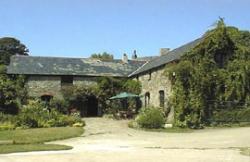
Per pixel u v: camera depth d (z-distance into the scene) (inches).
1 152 730.8
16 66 1827.0
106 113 1806.1
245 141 867.4
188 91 1290.6
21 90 1717.5
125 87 1831.9
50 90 1803.6
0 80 1528.1
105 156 666.2
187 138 967.6
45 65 1878.7
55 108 1739.7
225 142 862.5
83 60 2011.6
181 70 1298.0
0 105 1478.8
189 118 1248.2
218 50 1348.4
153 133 1115.3
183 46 1632.6
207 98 1294.3
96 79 1865.2
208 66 1322.6
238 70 1331.2
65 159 633.6
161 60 1648.6
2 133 1099.3
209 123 1268.5
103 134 1107.9
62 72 1834.4
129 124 1334.9
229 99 1311.5
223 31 1352.1
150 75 1651.1
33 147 796.6
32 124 1311.5
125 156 665.0
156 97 1568.7
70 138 1018.1
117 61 2064.5
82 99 1804.9
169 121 1370.6
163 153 702.5
